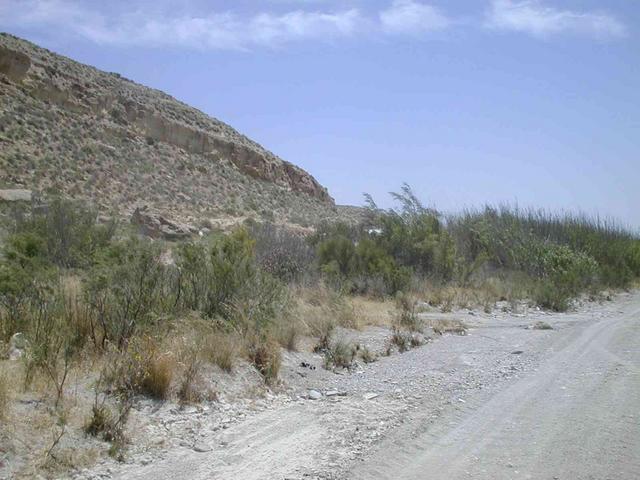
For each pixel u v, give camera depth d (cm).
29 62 5369
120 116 5891
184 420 780
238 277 1258
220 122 7556
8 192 3344
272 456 695
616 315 1797
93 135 5341
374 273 2008
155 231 3266
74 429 693
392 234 2431
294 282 1825
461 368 1114
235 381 934
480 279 2311
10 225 2234
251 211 5616
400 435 765
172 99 7369
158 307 1082
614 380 985
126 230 2570
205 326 1087
